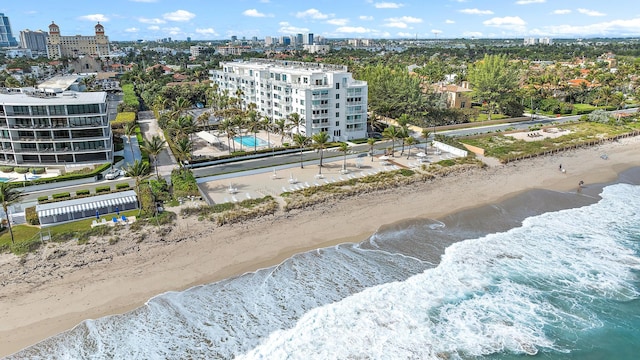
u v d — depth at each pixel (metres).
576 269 53.12
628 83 184.62
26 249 51.75
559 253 56.69
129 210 63.94
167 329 41.91
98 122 83.50
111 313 43.88
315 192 71.25
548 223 65.31
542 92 163.62
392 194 73.44
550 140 106.69
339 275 50.78
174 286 48.25
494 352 39.94
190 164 86.31
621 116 133.75
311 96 101.94
